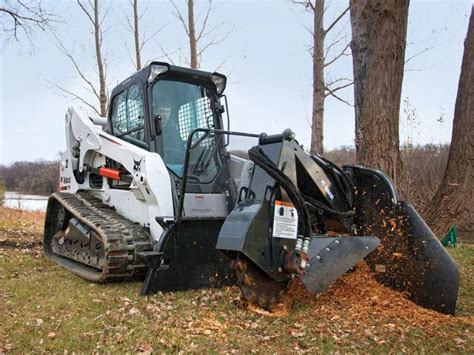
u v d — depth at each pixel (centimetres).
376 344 333
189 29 1313
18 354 322
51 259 634
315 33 1108
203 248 470
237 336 348
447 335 348
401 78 577
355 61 586
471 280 537
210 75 571
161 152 524
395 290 423
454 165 654
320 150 1089
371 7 565
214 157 547
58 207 661
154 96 539
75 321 383
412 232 413
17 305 427
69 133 682
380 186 430
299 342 337
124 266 493
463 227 1282
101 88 1549
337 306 402
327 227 425
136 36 1558
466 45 649
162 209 492
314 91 1106
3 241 819
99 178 629
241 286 374
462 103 648
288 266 366
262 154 383
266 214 371
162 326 369
